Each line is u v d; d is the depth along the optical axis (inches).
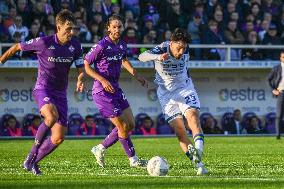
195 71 2785.4
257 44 2878.9
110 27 1266.0
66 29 1126.4
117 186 957.2
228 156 1598.2
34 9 2620.6
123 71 2701.8
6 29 2598.4
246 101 2827.3
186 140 1191.6
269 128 2832.2
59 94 1150.3
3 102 2591.0
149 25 2755.9
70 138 2513.5
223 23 2849.4
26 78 2615.7
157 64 1203.9
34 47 1135.0
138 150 1827.0
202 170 1127.6
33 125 2598.4
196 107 1181.1
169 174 1141.7
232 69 2810.0
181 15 2824.8
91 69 1248.2
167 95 1199.6
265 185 977.5
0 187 943.0
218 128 2790.4
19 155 1632.6
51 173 1165.7
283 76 2349.9
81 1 2709.2
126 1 2785.4
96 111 2659.9
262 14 2935.5
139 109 2726.4
